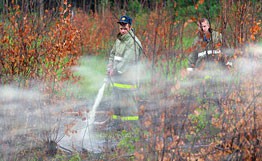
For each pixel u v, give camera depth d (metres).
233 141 6.68
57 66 8.34
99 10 21.55
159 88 6.07
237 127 6.58
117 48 9.91
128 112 9.34
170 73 6.02
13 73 8.00
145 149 6.23
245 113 6.66
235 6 7.08
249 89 6.77
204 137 6.83
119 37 9.85
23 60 8.02
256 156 6.56
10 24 8.32
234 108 6.80
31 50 8.06
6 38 7.96
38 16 8.48
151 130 6.16
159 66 6.02
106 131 9.23
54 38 8.48
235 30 7.03
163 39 5.94
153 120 6.14
